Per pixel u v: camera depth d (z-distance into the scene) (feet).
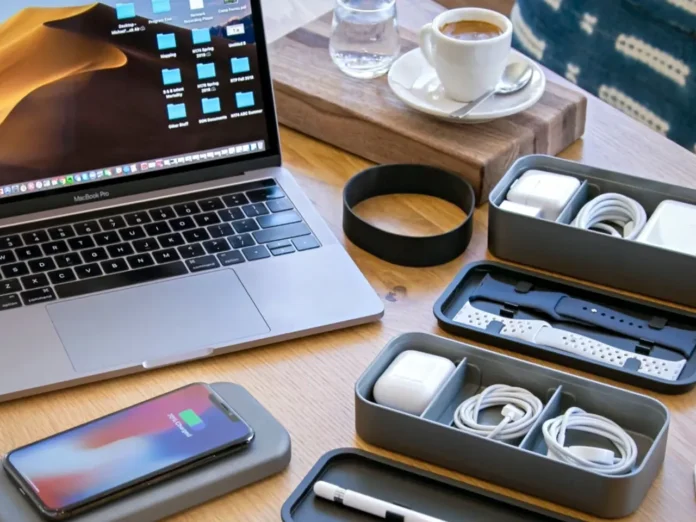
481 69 3.57
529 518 2.49
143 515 2.43
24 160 3.21
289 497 2.51
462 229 3.29
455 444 2.56
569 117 3.80
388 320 3.07
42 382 2.76
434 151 3.58
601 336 3.01
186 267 3.12
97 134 3.27
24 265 3.09
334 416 2.75
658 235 3.19
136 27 3.26
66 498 2.39
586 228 3.24
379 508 2.45
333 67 4.00
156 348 2.87
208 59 3.36
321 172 3.74
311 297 3.06
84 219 3.26
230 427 2.60
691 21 4.87
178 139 3.37
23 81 3.17
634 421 2.66
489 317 3.07
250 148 3.47
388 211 3.57
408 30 4.30
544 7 5.70
